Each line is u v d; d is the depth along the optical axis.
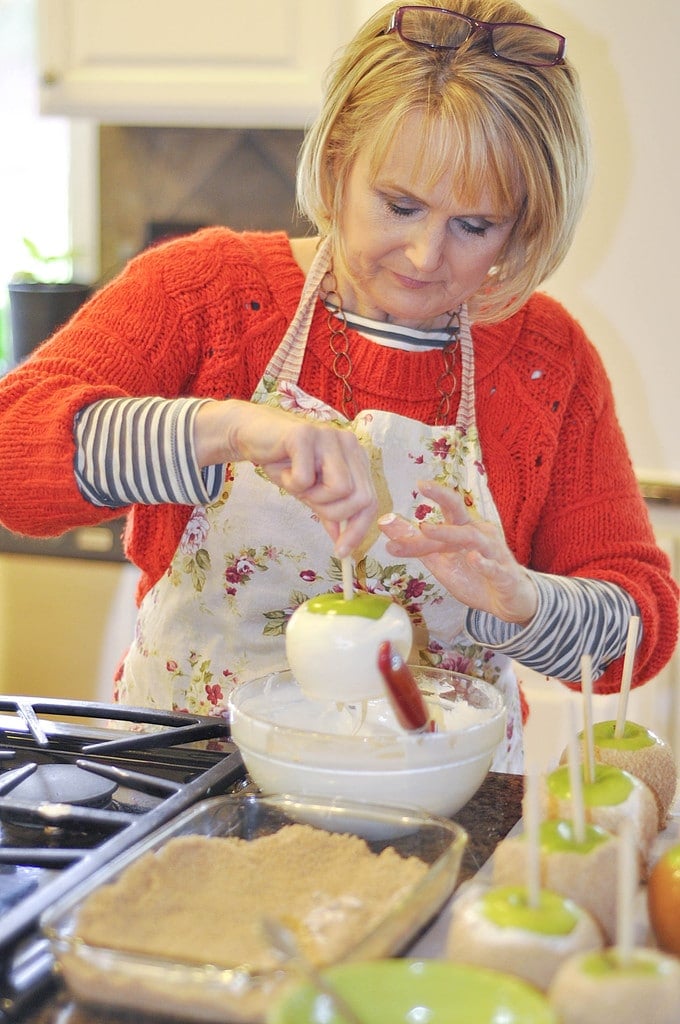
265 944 0.65
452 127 1.01
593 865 0.72
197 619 1.32
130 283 1.26
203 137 2.55
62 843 0.85
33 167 2.74
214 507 1.26
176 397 1.26
